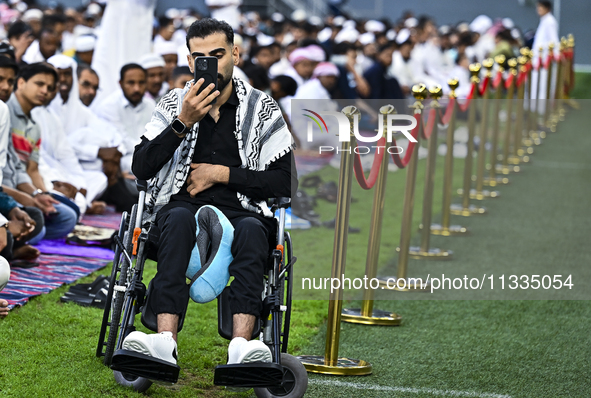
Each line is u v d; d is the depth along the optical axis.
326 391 7.02
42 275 9.67
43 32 15.73
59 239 11.64
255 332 6.27
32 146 11.23
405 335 8.89
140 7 16.42
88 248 11.30
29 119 11.20
